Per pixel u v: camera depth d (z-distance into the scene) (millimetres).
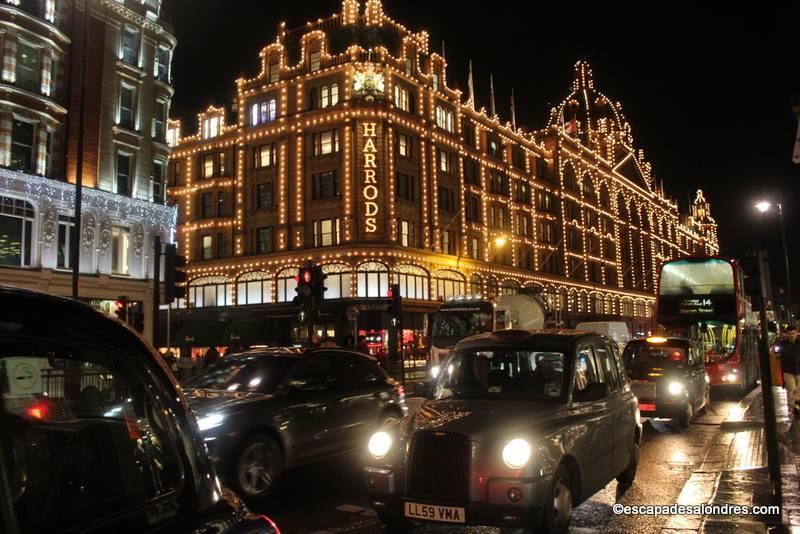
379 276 42656
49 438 1930
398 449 5863
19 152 25391
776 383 19922
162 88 32656
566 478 6109
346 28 45969
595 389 6684
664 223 99875
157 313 15922
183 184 51562
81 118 21359
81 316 2102
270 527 2447
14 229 24906
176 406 2373
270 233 46875
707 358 19344
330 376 9789
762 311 7586
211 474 2432
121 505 2039
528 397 6680
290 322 45969
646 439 12367
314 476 9375
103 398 2131
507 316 27531
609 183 79500
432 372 24125
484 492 5477
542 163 65625
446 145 50094
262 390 8711
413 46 48156
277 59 48469
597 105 84812
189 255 49938
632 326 82125
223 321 43219
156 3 32562
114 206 28875
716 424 13977
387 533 6387
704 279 20000
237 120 50750
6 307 1850
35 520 1795
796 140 14484
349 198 43031
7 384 1831
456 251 49875
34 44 25859
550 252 63438
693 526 6492
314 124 45125
